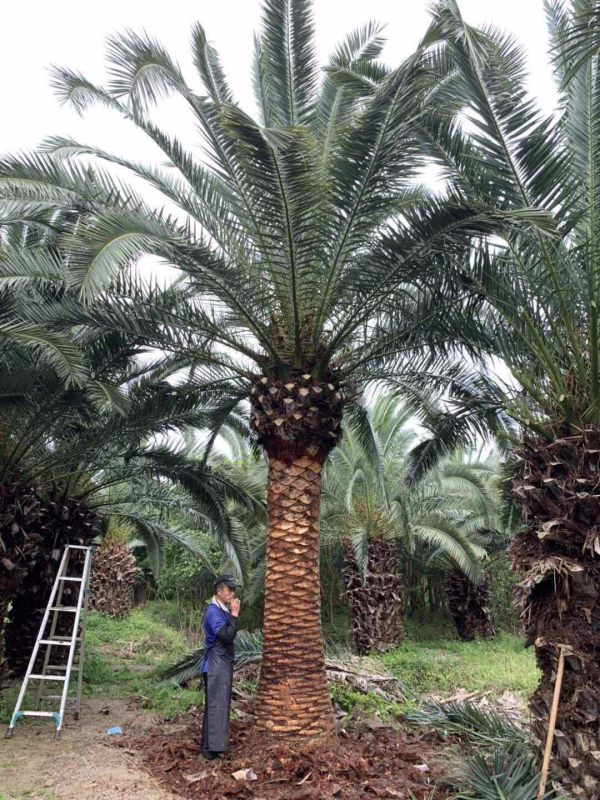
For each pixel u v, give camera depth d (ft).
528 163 18.92
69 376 19.71
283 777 18.24
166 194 22.65
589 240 19.42
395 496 48.60
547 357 18.52
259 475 49.98
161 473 34.35
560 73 21.45
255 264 22.95
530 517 18.17
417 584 68.28
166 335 23.38
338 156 20.34
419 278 21.63
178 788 17.40
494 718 22.31
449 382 26.94
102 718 24.81
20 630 31.35
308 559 21.95
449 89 20.43
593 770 15.85
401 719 24.89
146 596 80.23
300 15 23.65
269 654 21.36
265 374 23.29
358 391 26.94
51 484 32.63
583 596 16.89
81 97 21.65
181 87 20.04
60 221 24.90
